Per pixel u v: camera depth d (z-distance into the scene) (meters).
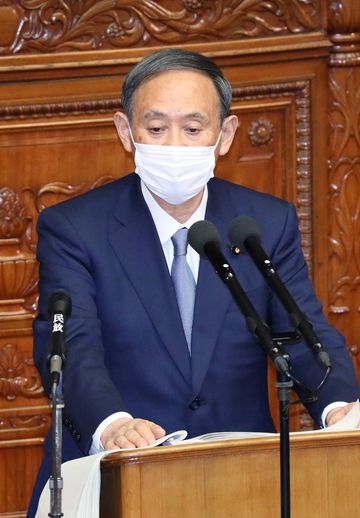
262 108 17.70
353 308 18.62
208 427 11.73
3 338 17.03
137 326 11.73
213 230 9.77
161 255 11.94
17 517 17.33
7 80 16.36
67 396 10.87
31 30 16.39
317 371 11.81
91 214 12.10
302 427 18.23
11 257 16.84
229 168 17.70
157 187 11.70
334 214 18.38
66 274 11.80
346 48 17.97
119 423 10.41
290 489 9.40
